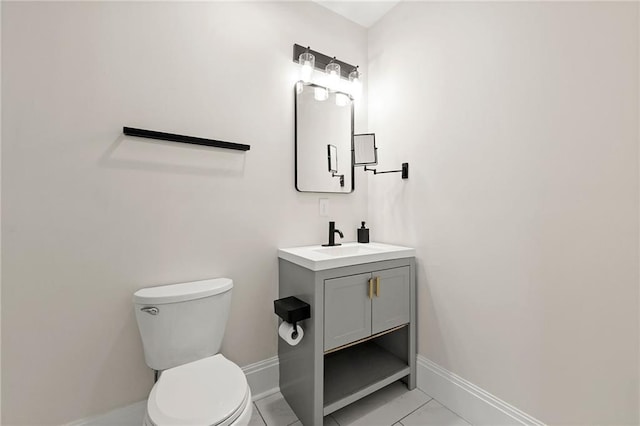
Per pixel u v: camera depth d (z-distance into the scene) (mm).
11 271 1114
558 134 1153
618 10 1000
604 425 1045
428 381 1696
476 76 1457
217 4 1561
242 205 1624
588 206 1074
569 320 1130
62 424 1199
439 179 1650
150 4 1379
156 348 1228
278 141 1757
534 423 1228
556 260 1165
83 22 1233
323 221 1949
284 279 1680
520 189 1278
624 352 1000
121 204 1304
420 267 1767
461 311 1529
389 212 2004
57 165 1181
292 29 1821
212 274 1529
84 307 1234
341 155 2029
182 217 1447
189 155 1467
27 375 1143
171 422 891
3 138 1098
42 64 1157
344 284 1448
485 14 1416
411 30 1838
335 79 1929
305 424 1428
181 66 1450
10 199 1109
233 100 1599
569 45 1120
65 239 1198
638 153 958
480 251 1440
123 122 1309
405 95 1881
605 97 1029
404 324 1712
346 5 1963
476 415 1433
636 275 969
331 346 1407
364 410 1551
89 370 1247
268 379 1701
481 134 1434
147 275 1360
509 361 1319
